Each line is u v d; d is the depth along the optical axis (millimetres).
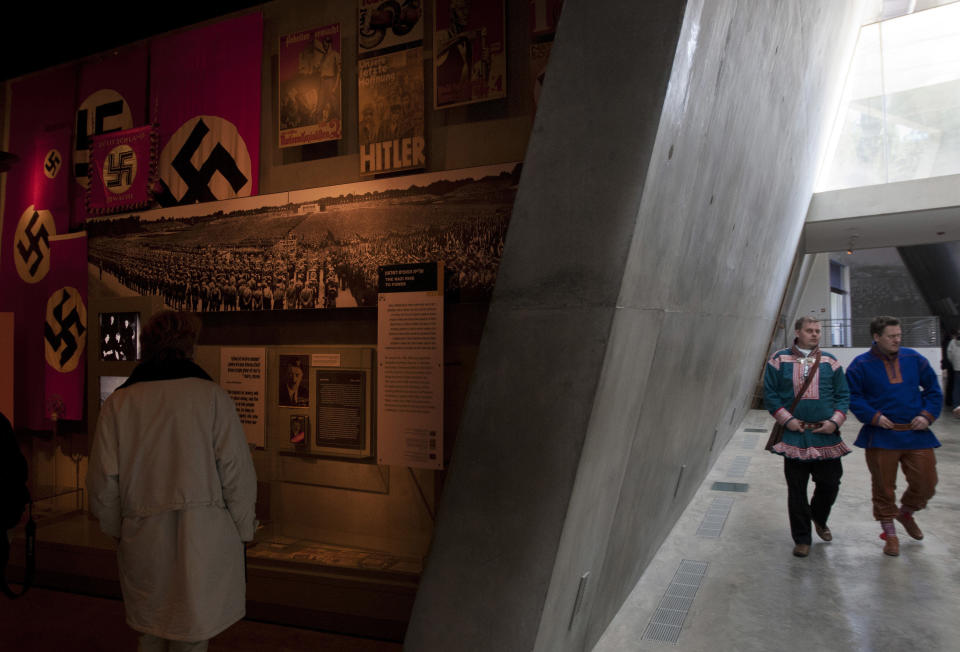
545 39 3725
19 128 5656
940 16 11797
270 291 4418
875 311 37531
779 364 4637
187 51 4844
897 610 3574
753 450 8914
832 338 20484
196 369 2504
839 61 9375
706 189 2922
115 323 4664
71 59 5387
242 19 4629
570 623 2596
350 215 4164
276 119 4520
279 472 4309
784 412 4520
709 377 4859
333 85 4312
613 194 2041
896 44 12133
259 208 4469
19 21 4848
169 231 4805
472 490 2238
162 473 2318
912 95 11922
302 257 4309
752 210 4742
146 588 2303
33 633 3553
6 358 5371
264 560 3785
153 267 4875
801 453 4484
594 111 2084
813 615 3537
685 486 5332
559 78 2154
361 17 4195
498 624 2156
